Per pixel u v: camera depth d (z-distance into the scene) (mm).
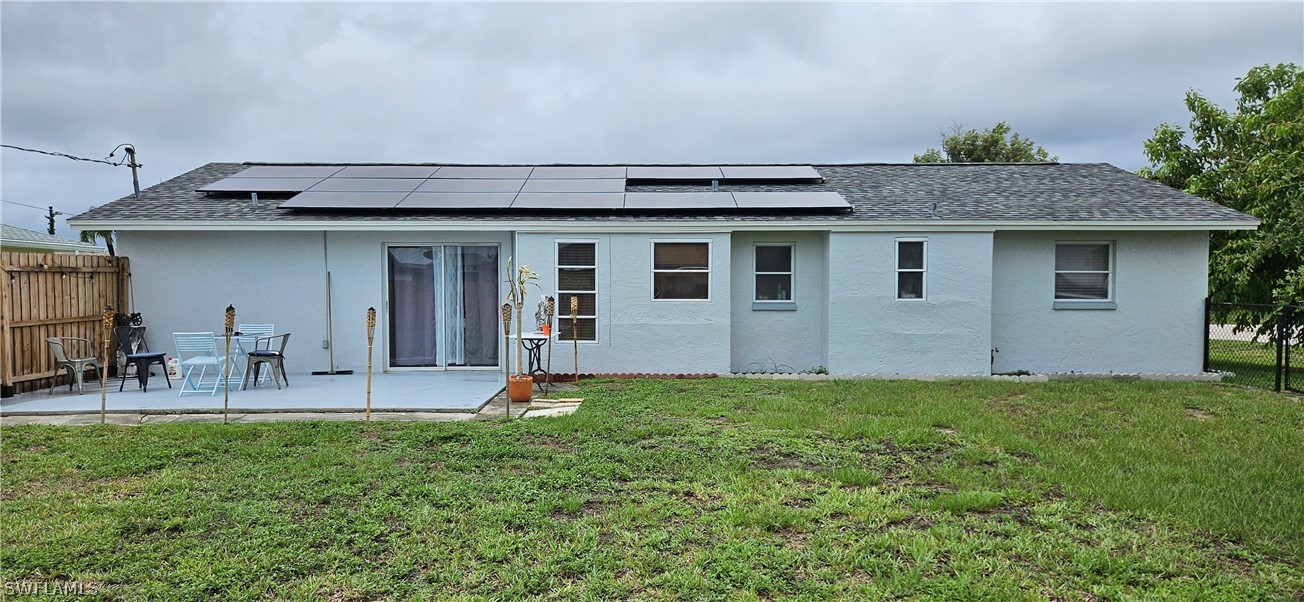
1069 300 11031
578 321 10477
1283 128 12945
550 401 8312
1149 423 6996
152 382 9641
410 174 12844
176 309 10391
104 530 3982
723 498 4582
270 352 9164
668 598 3230
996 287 11023
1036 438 6328
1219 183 14375
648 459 5465
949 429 6770
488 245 10922
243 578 3398
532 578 3402
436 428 6535
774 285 11203
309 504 4457
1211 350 13641
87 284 9547
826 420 6895
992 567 3527
